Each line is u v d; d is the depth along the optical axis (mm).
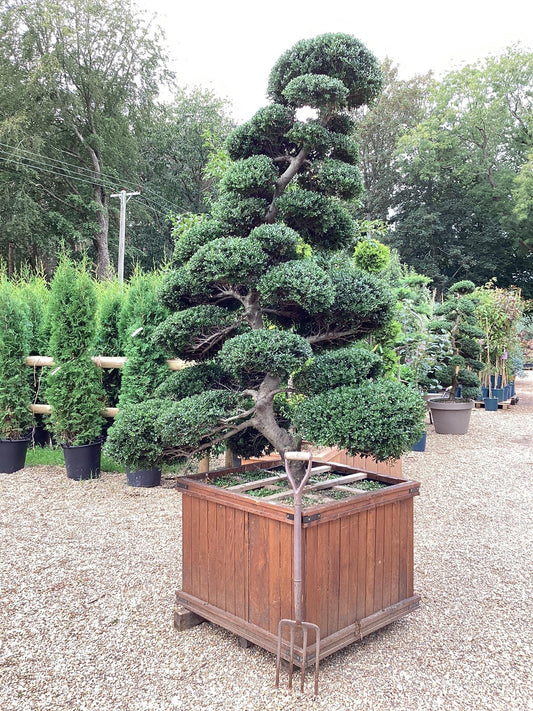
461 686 2186
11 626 2664
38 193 21172
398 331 6047
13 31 20609
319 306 2553
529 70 24078
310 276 2510
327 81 2619
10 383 6059
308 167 2969
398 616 2641
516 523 4371
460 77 25219
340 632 2355
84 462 5664
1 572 3326
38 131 20500
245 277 2639
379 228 6105
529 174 22844
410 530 2764
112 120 22000
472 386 8734
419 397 2426
